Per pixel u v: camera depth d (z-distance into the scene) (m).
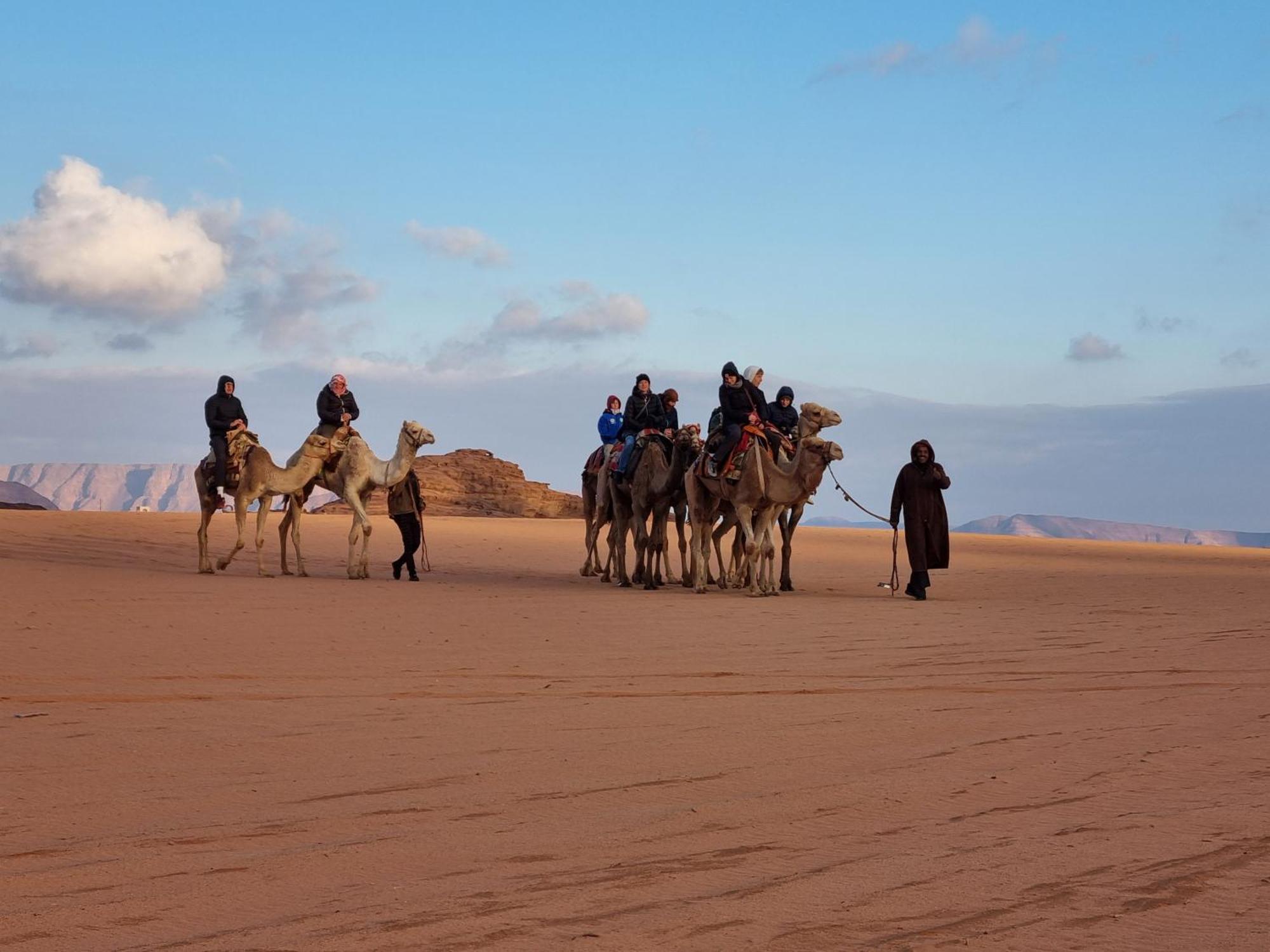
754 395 22.48
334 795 7.05
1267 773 7.73
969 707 10.27
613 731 9.12
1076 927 4.86
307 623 15.50
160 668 11.77
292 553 30.44
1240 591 23.88
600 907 5.06
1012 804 6.92
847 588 24.86
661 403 24.80
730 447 21.70
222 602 17.53
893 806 6.87
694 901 5.14
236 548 24.12
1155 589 24.41
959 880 5.48
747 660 13.16
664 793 7.17
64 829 6.25
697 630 15.84
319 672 11.81
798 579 27.23
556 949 4.56
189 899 5.14
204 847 5.93
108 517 38.25
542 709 10.03
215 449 23.64
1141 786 7.37
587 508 27.52
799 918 4.94
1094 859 5.82
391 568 28.17
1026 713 9.97
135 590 18.67
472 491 68.44
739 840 6.14
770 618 17.38
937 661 13.17
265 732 8.89
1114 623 17.03
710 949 4.58
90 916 4.92
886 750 8.44
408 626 15.49
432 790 7.21
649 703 10.38
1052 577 28.56
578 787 7.30
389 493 24.53
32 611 15.67
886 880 5.46
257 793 7.09
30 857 5.73
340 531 37.91
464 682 11.43
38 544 28.64
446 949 4.55
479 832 6.27
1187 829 6.38
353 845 5.99
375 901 5.12
